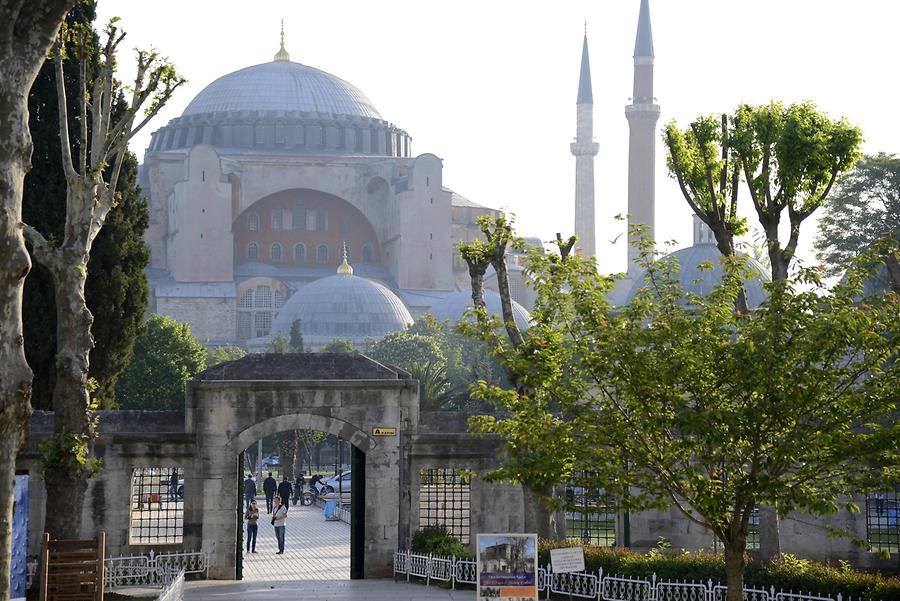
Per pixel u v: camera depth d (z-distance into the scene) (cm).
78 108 4206
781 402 1945
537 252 2636
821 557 3328
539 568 2888
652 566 2695
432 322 2939
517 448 2327
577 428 2148
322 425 3319
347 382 3322
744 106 3294
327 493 8575
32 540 3238
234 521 3284
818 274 2038
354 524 3334
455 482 3491
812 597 2341
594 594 2734
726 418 1923
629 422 2095
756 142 3228
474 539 3406
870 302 2070
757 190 3253
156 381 10106
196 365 10506
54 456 2655
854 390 2000
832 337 1923
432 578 3136
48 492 2683
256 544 4878
